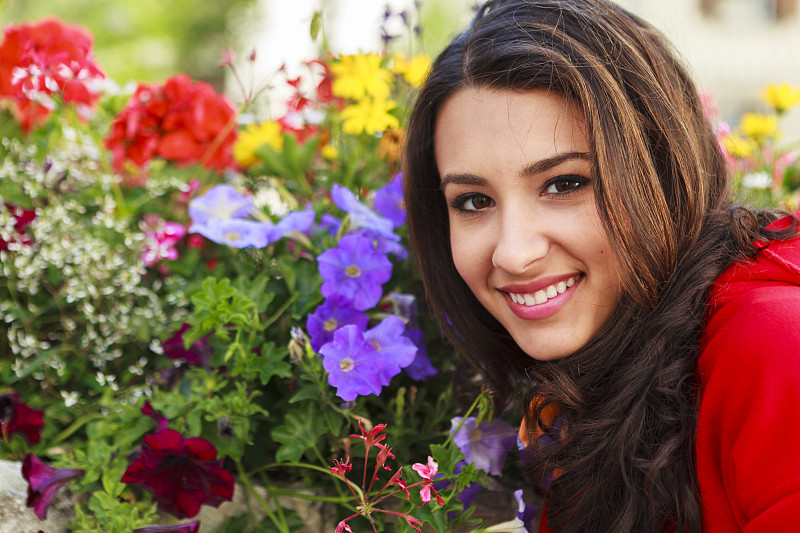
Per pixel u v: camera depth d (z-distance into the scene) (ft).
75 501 3.86
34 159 5.17
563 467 3.46
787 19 33.94
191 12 31.07
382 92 4.86
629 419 3.21
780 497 2.66
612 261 3.27
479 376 4.54
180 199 5.46
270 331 4.12
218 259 5.02
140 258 4.92
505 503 4.05
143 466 3.40
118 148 5.49
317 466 3.80
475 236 3.51
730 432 2.89
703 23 33.83
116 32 29.32
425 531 3.67
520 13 3.46
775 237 3.26
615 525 3.25
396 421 3.80
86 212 5.14
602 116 3.13
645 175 3.22
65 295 4.66
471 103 3.30
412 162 3.92
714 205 3.59
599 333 3.40
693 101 3.85
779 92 6.17
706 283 3.21
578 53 3.23
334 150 5.27
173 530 3.44
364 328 3.98
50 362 4.44
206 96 5.58
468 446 3.65
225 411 3.63
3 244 4.58
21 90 4.97
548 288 3.36
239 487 3.95
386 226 4.20
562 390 3.42
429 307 4.42
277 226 4.11
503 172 3.24
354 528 3.78
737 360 2.85
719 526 3.05
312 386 3.65
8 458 4.09
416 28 5.35
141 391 4.23
